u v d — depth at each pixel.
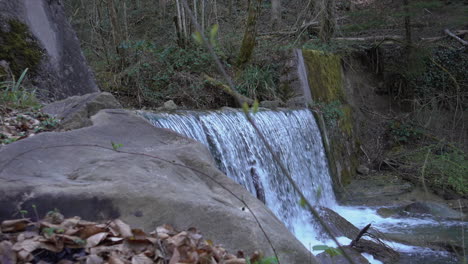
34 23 7.91
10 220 2.48
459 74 16.28
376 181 12.29
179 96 10.56
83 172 3.17
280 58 11.83
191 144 4.18
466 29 17.64
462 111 14.70
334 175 11.27
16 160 3.15
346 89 14.56
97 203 2.71
